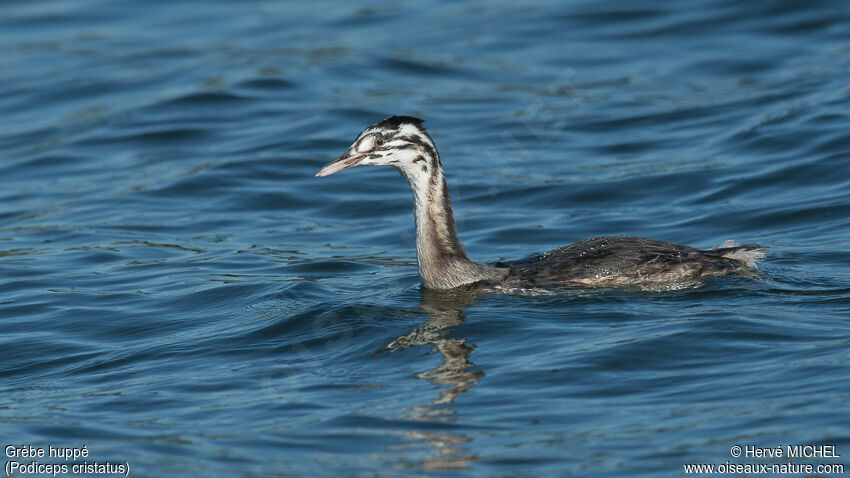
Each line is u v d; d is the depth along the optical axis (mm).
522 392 11961
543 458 10352
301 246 19453
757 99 25844
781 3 32125
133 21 37156
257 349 13992
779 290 14797
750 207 19609
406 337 13898
